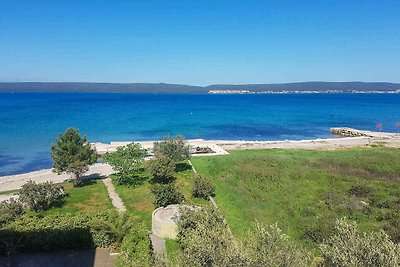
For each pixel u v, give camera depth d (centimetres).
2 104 18412
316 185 3712
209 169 4244
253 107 18138
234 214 2872
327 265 1581
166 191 3108
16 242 2188
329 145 6531
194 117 12938
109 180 4069
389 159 4625
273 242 1515
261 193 3406
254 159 4666
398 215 2809
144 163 4659
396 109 16600
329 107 17988
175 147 4381
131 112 14688
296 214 2903
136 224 2406
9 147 6819
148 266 1728
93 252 2239
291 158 4803
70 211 3030
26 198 3027
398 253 1455
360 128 10225
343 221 1895
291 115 13838
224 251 1448
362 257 1467
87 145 4038
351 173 4156
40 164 5588
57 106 17475
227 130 9781
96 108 16550
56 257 2169
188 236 1908
